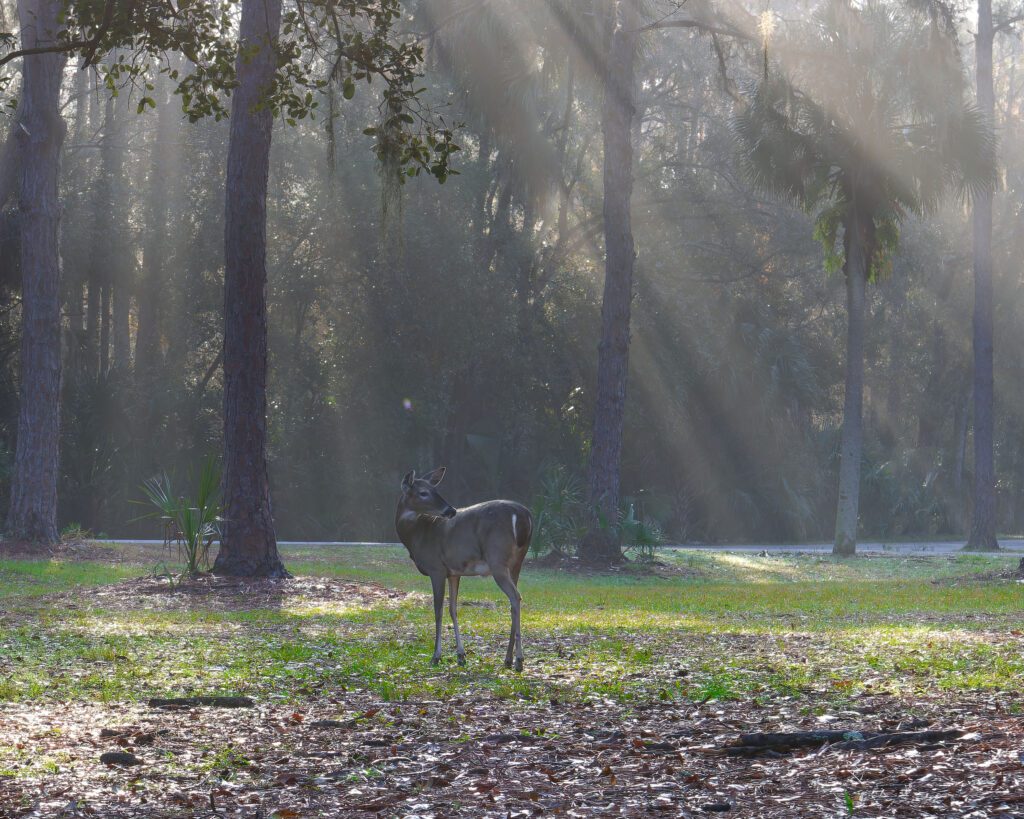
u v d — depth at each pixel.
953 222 54.12
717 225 46.16
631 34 27.50
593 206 44.84
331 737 7.25
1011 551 36.59
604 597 20.36
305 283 40.09
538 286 44.09
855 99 31.05
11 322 39.59
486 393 43.91
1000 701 7.92
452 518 10.48
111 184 40.12
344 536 40.97
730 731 7.12
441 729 7.46
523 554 10.43
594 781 6.01
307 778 6.18
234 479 20.56
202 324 41.38
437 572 10.54
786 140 31.09
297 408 41.12
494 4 28.95
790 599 19.69
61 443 37.44
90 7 9.33
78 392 37.75
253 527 20.56
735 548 39.66
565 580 25.14
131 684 9.39
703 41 43.12
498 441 43.91
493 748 6.86
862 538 51.56
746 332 45.53
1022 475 62.75
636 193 45.97
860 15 31.23
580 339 44.28
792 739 6.58
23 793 5.82
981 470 37.84
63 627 14.02
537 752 6.74
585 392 44.00
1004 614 15.92
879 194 31.77
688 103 47.34
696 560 29.77
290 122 10.23
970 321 56.12
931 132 31.00
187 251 40.47
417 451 42.84
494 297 40.78
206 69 9.94
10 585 19.98
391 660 10.84
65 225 38.53
